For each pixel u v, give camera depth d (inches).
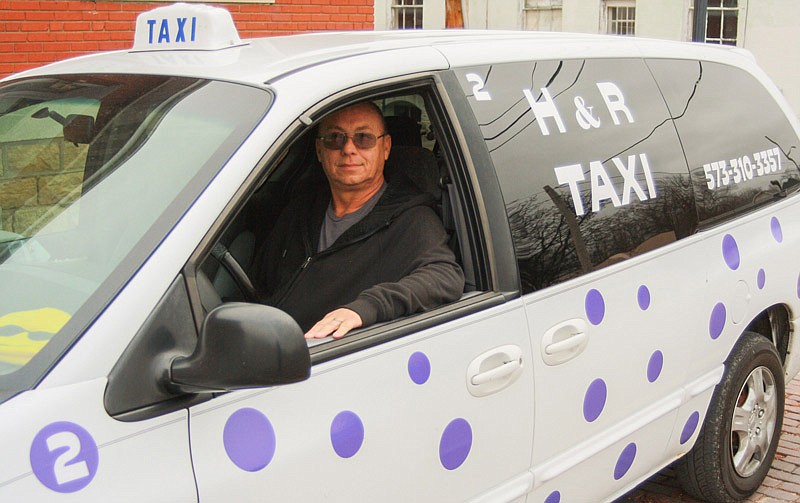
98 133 95.3
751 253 144.3
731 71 151.2
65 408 70.4
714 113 142.8
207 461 76.7
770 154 153.3
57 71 114.0
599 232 116.8
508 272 104.9
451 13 634.2
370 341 91.1
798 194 159.0
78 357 72.6
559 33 133.3
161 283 76.9
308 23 318.3
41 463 68.1
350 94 94.3
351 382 88.4
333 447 85.6
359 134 107.6
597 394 116.1
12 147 99.8
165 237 79.0
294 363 73.9
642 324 122.0
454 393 97.3
